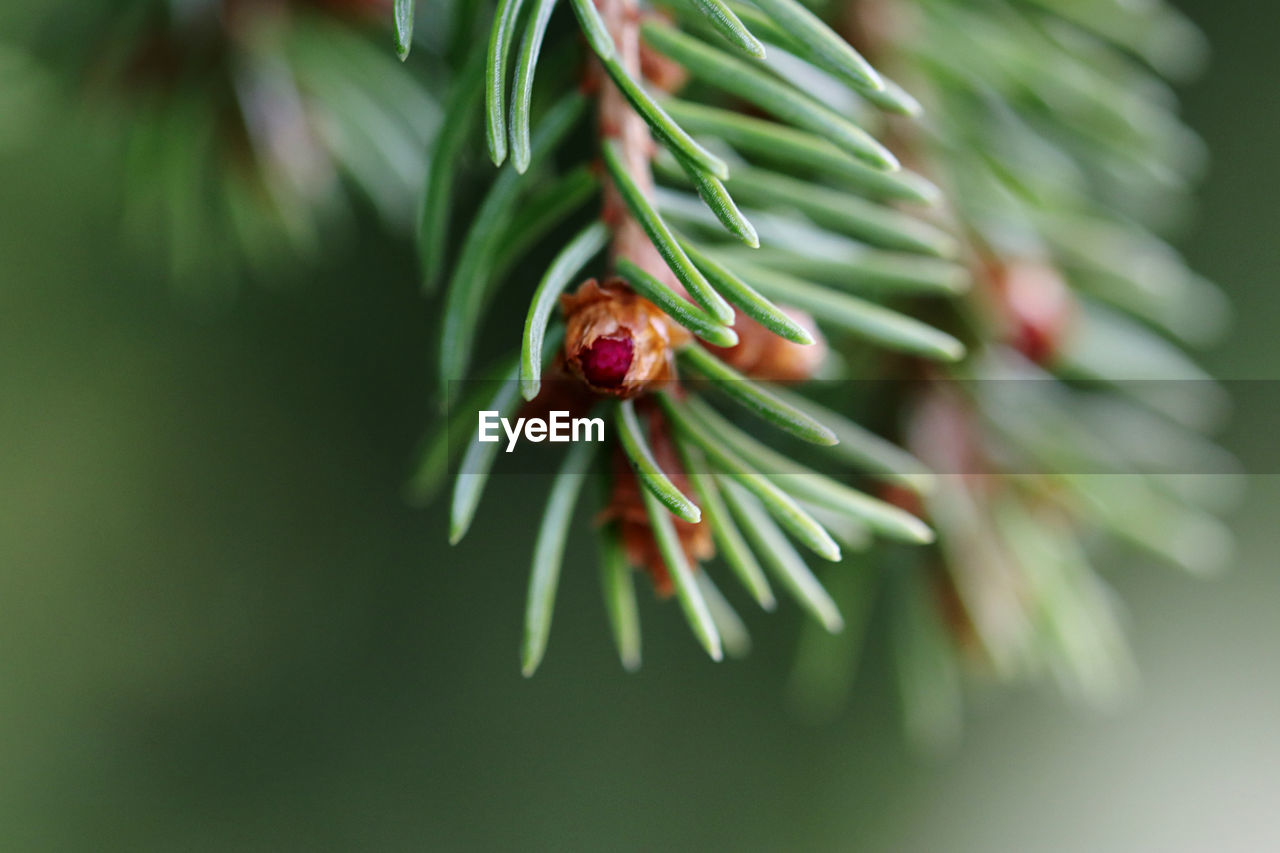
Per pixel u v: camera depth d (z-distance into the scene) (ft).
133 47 0.54
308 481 1.42
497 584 1.41
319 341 1.37
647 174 0.42
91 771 1.38
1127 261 0.55
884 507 0.42
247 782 1.41
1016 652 0.57
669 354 0.40
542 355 0.41
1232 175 1.15
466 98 0.42
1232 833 1.31
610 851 1.41
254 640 1.42
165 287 1.28
